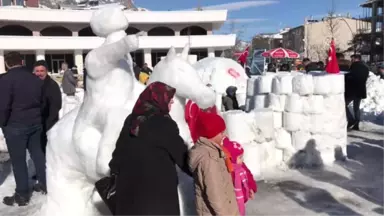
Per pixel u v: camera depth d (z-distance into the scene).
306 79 6.20
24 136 5.17
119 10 3.46
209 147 3.02
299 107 6.24
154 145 2.83
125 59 3.64
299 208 4.70
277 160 6.41
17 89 5.01
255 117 5.93
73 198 3.87
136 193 2.79
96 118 3.44
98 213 3.99
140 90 3.74
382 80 12.37
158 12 44.41
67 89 12.66
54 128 3.94
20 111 5.09
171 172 2.88
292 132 6.32
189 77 3.37
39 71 5.65
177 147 2.91
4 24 41.19
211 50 45.50
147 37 43.28
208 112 3.28
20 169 5.21
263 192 5.27
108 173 3.35
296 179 5.74
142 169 2.81
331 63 6.80
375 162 6.39
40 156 5.51
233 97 8.94
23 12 40.47
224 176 3.01
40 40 40.19
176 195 2.90
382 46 47.16
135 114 2.93
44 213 3.91
